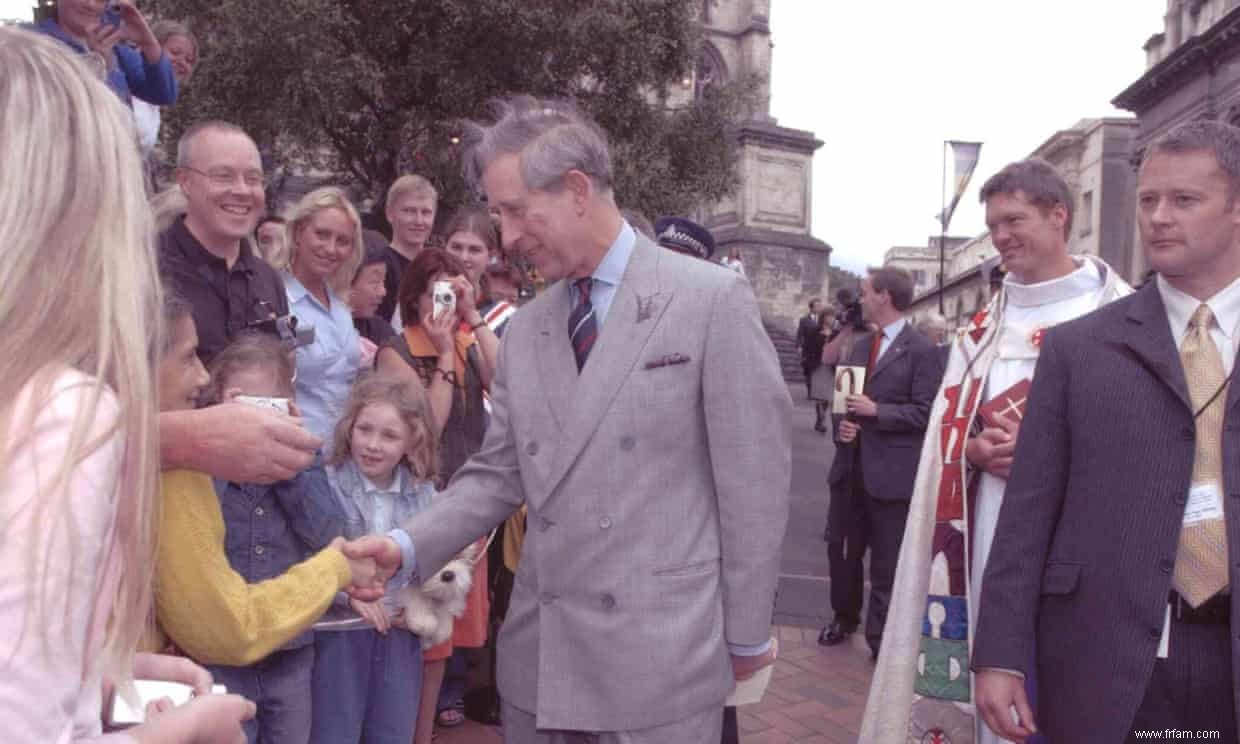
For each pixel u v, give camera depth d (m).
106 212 0.96
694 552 2.09
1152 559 1.97
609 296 2.16
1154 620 1.96
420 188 4.88
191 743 1.12
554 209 2.08
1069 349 2.21
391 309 4.77
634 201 12.30
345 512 2.93
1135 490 2.01
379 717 2.96
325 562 1.91
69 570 0.87
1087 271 2.87
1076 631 2.07
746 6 31.61
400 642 3.00
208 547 1.68
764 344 2.11
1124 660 1.98
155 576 1.64
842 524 5.21
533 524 2.19
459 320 3.90
